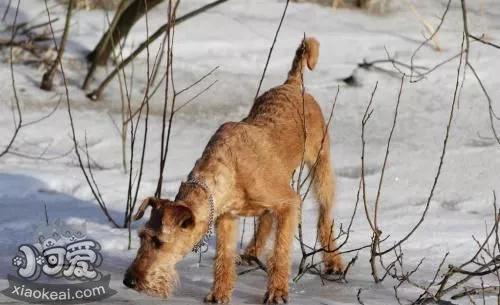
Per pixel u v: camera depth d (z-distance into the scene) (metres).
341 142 17.53
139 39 21.66
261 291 11.39
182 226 9.90
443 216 14.17
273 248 10.99
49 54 21.00
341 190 15.23
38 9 23.22
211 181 10.55
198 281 11.62
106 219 13.81
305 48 12.84
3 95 19.36
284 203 10.99
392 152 16.97
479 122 18.53
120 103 19.33
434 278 10.84
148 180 15.50
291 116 11.88
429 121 18.62
